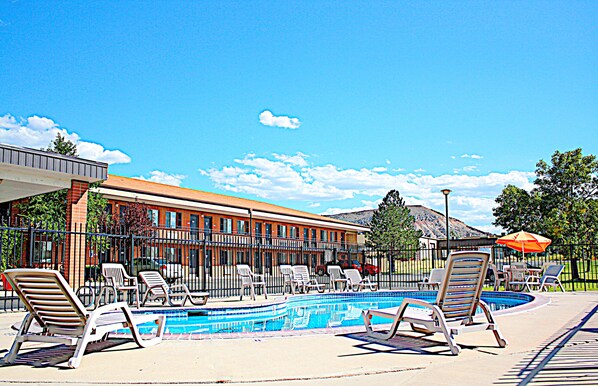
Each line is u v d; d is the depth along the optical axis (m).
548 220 29.17
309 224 45.91
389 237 51.94
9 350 6.00
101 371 5.07
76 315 5.60
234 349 6.23
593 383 4.27
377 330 7.34
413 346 6.38
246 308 12.24
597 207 28.28
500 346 6.28
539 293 15.36
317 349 6.21
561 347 6.16
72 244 15.54
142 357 5.76
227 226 36.69
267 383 4.62
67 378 4.79
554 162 31.30
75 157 15.37
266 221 40.94
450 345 5.84
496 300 16.31
